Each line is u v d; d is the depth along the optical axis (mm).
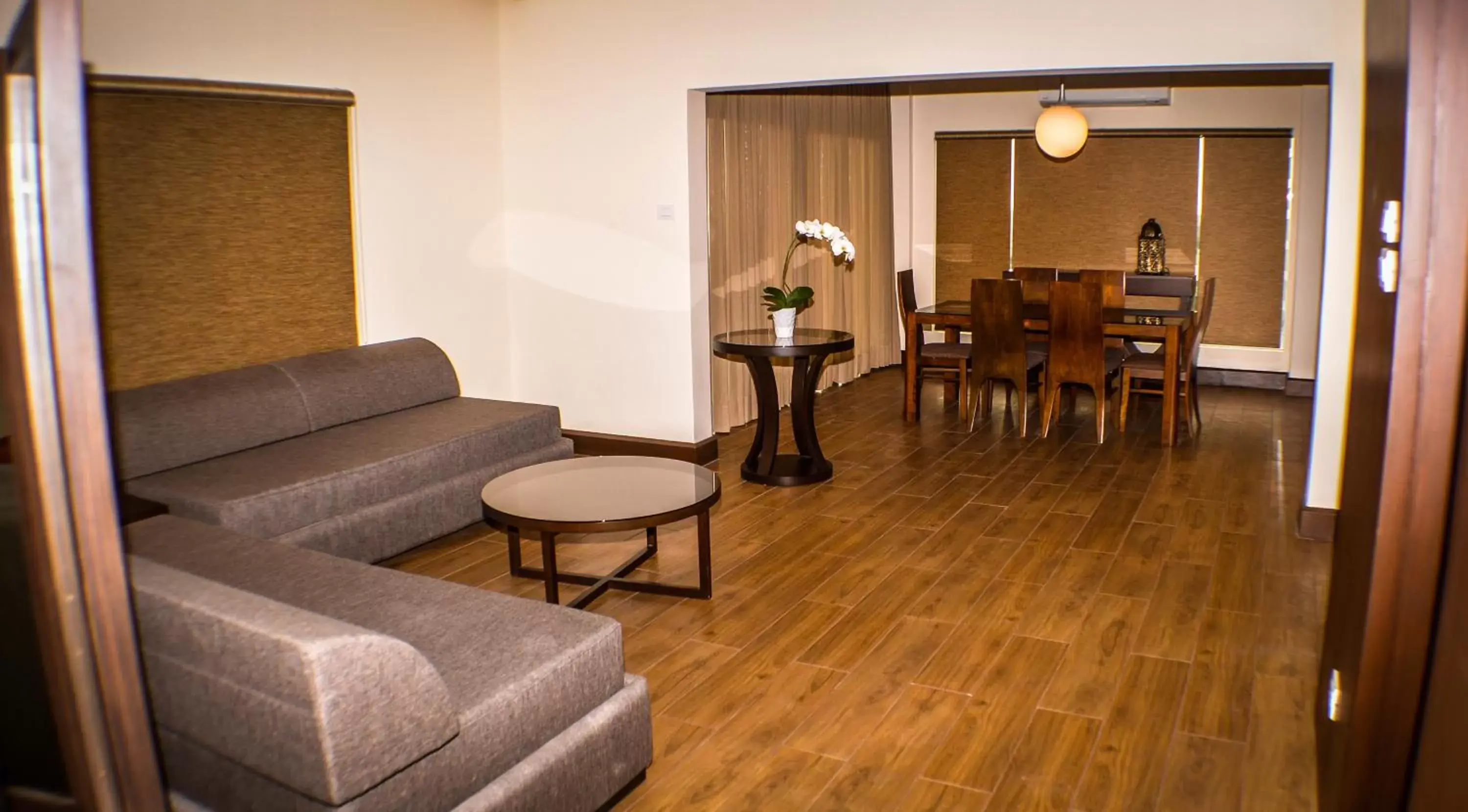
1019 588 4051
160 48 4309
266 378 4641
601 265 5918
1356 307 2443
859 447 6324
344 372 4957
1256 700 3139
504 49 6000
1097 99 8078
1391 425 1646
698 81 5477
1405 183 1609
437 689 2195
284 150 4867
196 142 4484
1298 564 4266
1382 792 1759
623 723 2646
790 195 7297
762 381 5504
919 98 8859
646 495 3805
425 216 5625
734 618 3814
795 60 5227
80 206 1535
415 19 5457
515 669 2469
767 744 2949
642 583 4070
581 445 6152
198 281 4551
